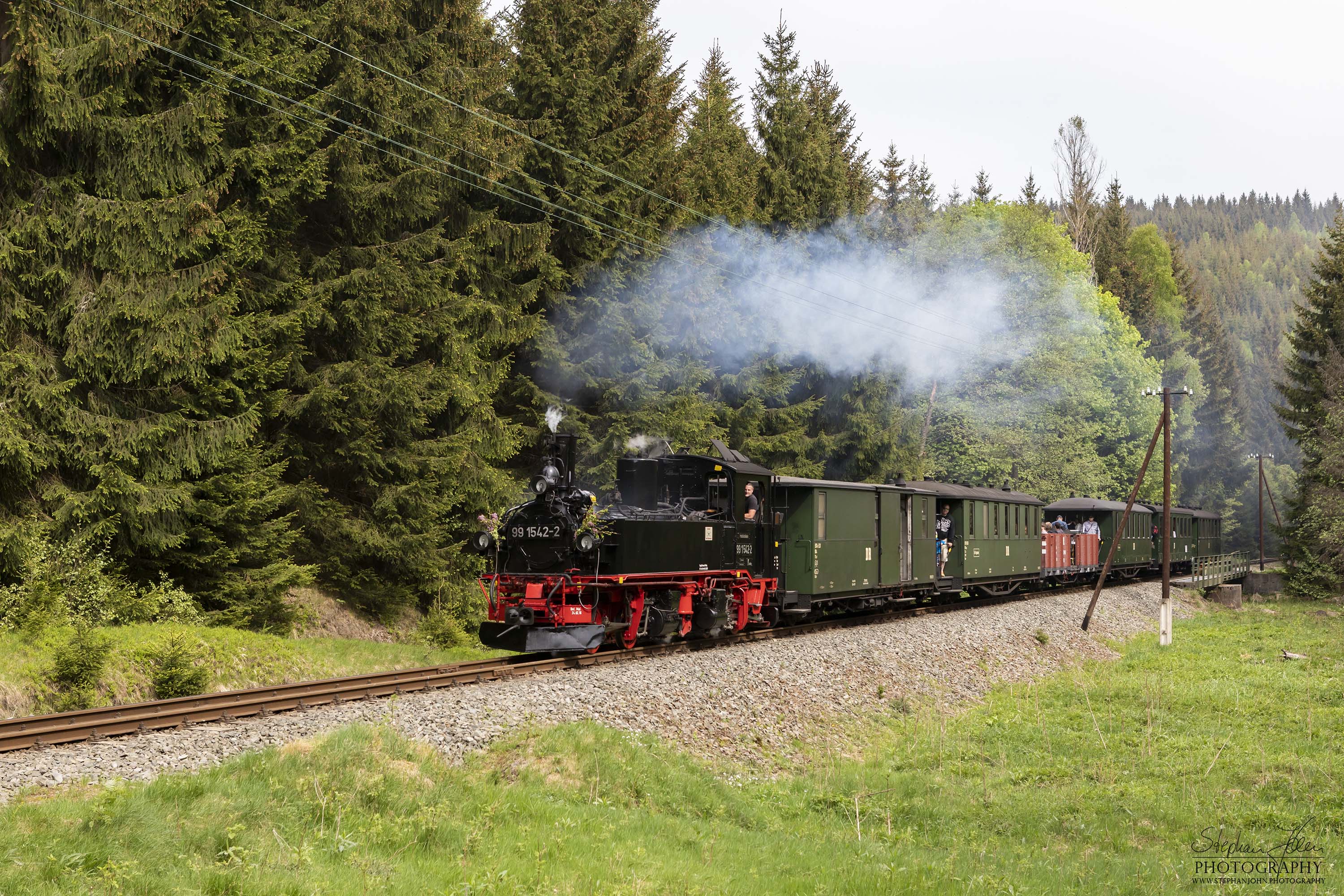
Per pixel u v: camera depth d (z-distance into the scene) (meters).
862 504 23.17
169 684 14.15
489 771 10.79
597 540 16.05
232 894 7.05
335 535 20.22
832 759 14.67
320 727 11.22
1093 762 15.56
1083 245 66.12
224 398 17.23
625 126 26.28
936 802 13.18
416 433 21.78
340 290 19.89
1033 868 10.76
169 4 16.64
